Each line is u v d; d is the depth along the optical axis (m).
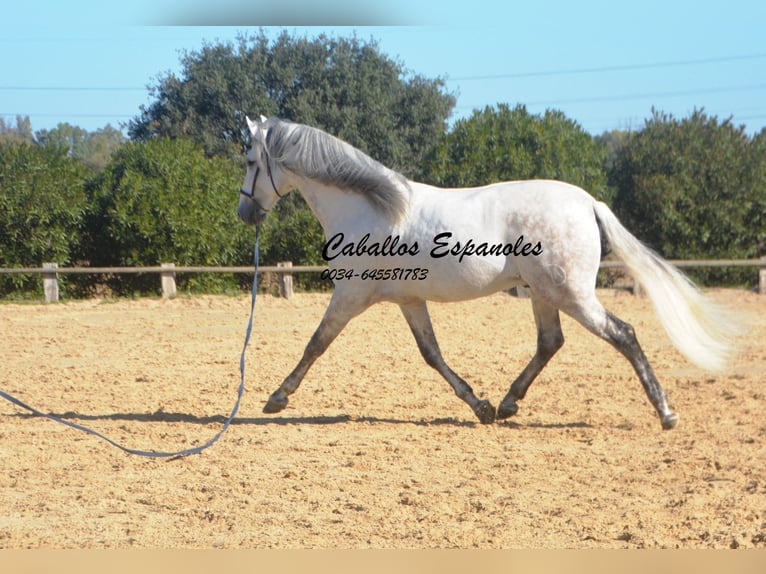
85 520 5.62
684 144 24.06
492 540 5.16
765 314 16.56
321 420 8.52
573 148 24.59
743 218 23.28
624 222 24.83
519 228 7.62
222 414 8.84
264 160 8.45
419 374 10.98
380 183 7.89
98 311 18.52
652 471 6.60
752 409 8.59
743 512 5.56
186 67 37.72
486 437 7.75
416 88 37.97
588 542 5.12
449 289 7.86
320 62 37.41
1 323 16.56
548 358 8.27
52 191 21.58
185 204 22.11
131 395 9.80
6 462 7.00
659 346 12.98
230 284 22.72
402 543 5.14
